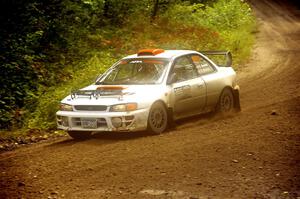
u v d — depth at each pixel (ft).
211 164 26.25
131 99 33.91
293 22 146.10
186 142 31.73
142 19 82.64
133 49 70.59
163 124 35.58
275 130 33.68
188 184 23.15
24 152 33.09
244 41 99.40
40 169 27.61
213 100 39.91
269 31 128.47
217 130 35.06
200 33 87.45
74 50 63.57
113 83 37.17
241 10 134.41
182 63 38.14
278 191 21.57
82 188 23.45
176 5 94.84
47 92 50.60
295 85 57.52
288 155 27.30
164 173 25.12
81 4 67.97
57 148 33.30
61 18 65.05
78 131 35.99
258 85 60.39
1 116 44.39
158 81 36.09
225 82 41.09
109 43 69.62
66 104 35.35
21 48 53.98
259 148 29.07
